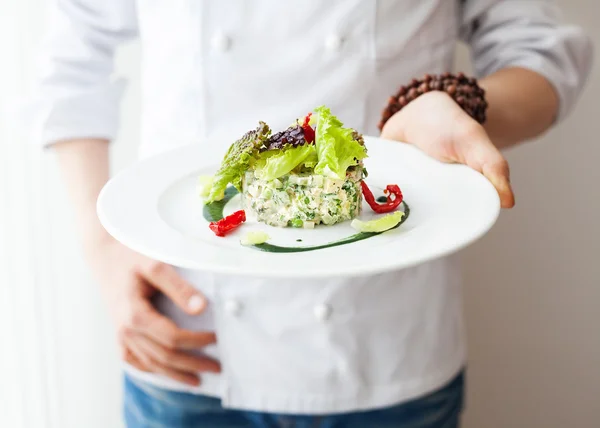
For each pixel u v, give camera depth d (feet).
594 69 5.36
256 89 3.85
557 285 5.85
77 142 4.26
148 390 4.14
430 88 3.50
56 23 4.42
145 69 4.22
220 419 4.10
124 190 3.11
